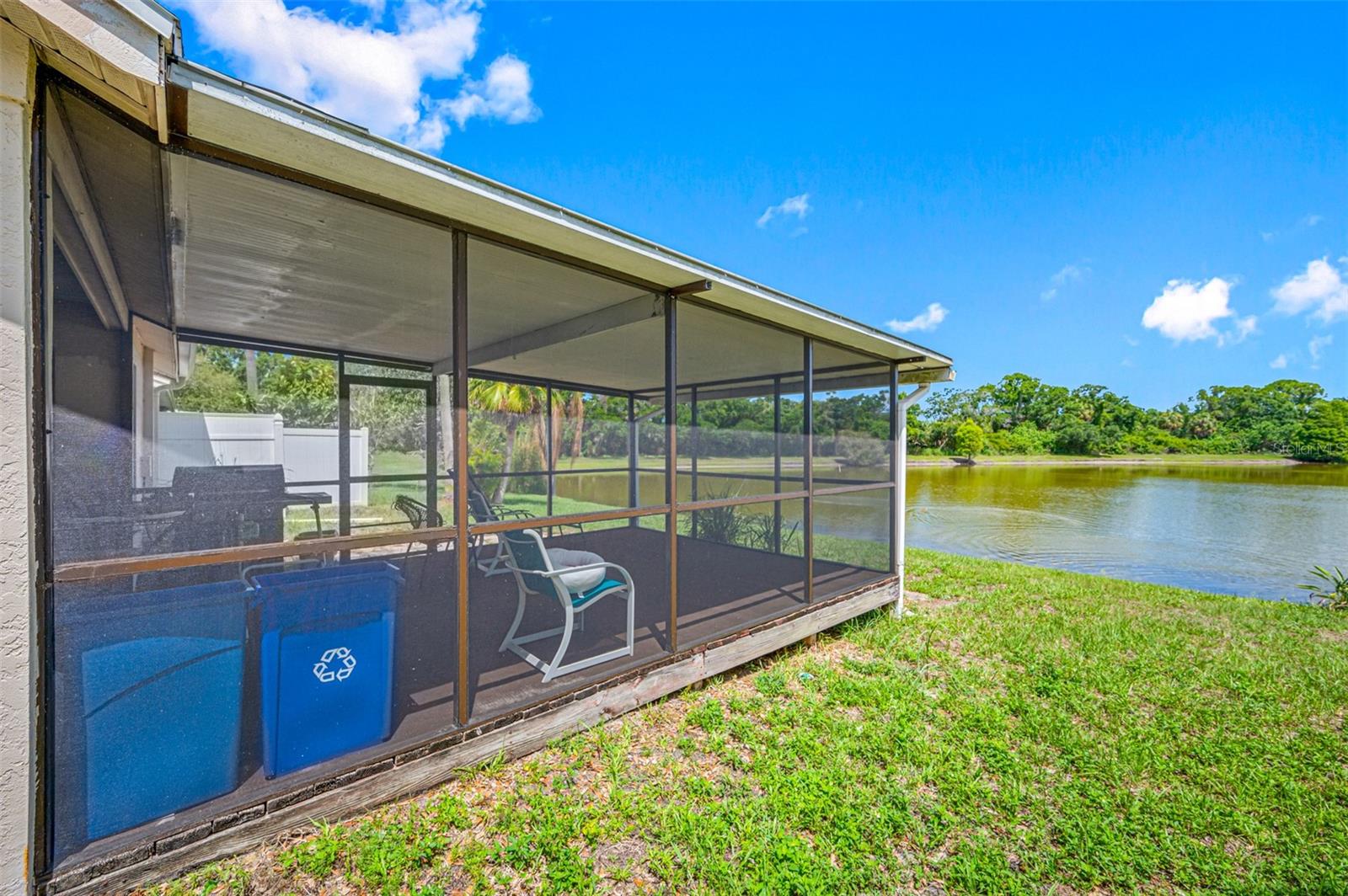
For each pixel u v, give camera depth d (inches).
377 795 83.2
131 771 66.5
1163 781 102.0
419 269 105.3
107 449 67.8
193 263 101.1
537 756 100.3
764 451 199.8
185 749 70.4
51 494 59.8
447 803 86.0
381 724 86.3
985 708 126.8
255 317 126.0
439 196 81.6
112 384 76.5
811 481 167.2
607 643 128.9
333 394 115.0
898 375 208.1
